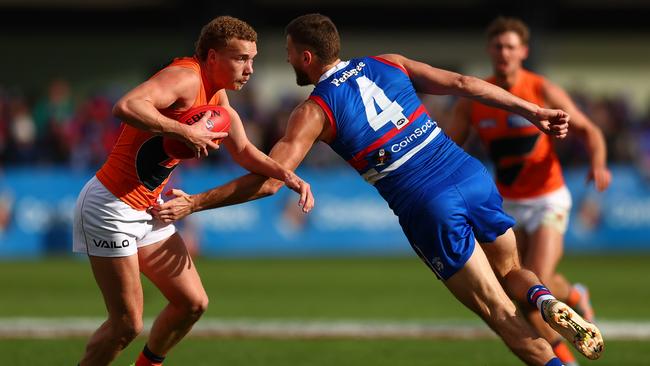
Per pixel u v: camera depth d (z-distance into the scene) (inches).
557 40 3405.5
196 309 869.8
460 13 3390.7
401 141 853.2
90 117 2642.7
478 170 864.9
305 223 2454.5
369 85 862.5
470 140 2527.1
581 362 1101.7
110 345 856.9
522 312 1008.9
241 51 819.4
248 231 2438.5
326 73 871.1
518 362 1103.0
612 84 3430.1
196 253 2378.2
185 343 1222.3
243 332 1305.4
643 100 3427.7
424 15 3393.2
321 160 2544.3
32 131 2684.5
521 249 1165.7
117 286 839.7
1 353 1141.7
